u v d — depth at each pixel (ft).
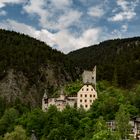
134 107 544.21
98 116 513.04
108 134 340.39
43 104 643.86
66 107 555.69
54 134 451.94
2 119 572.10
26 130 504.84
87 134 429.38
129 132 436.35
